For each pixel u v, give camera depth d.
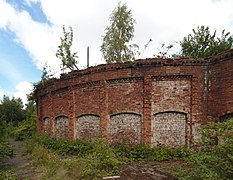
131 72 10.18
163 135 9.70
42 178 6.77
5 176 7.11
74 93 12.02
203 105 9.38
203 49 19.34
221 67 8.68
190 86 9.63
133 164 8.31
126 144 10.08
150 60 9.85
